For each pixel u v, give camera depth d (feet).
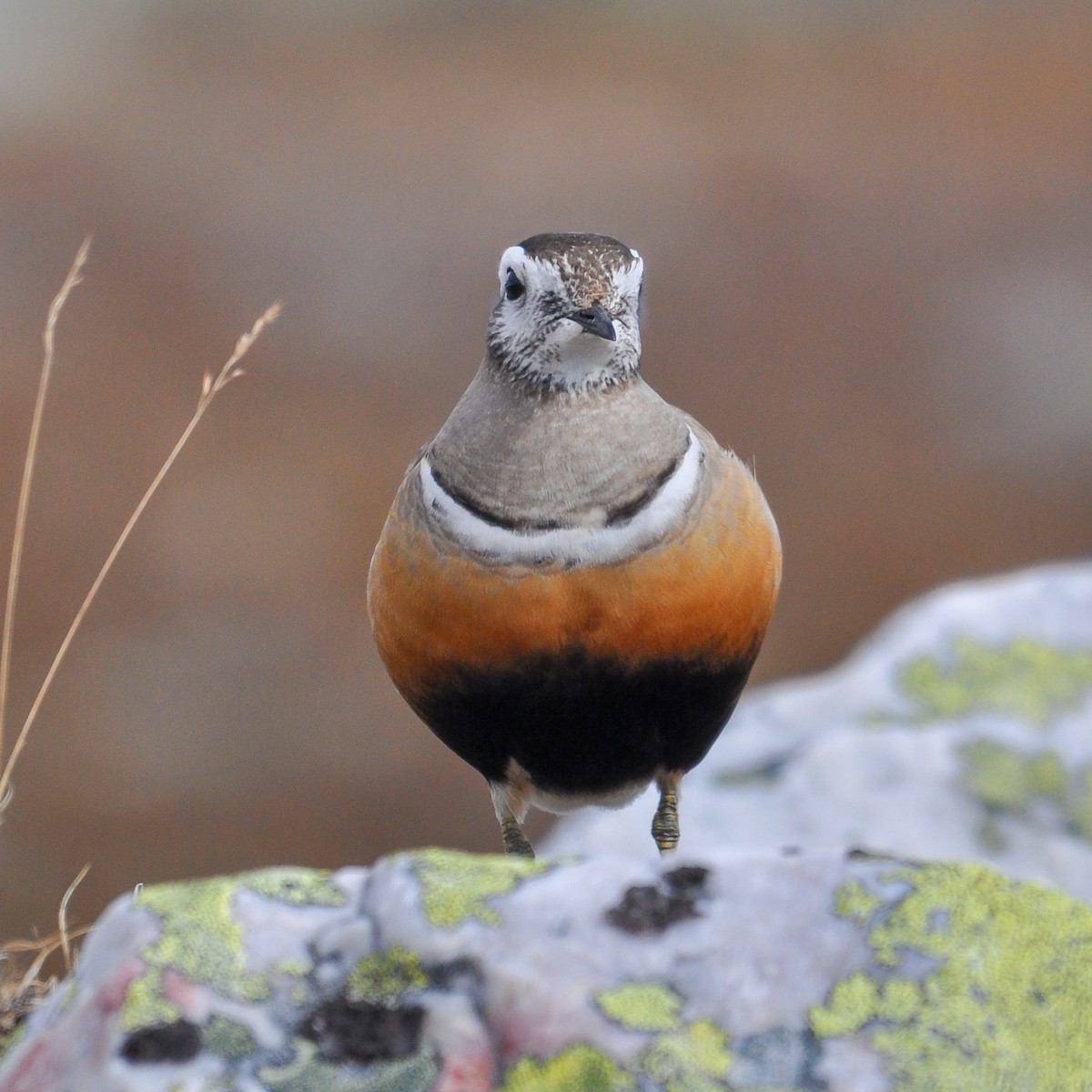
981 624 32.60
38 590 55.72
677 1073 13.09
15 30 108.68
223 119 95.40
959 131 90.79
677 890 14.20
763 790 29.55
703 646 21.15
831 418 67.41
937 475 64.13
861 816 28.58
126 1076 13.20
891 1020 13.29
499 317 21.58
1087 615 32.86
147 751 49.88
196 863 45.75
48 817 46.98
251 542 58.65
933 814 28.55
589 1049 13.28
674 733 22.16
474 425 21.24
